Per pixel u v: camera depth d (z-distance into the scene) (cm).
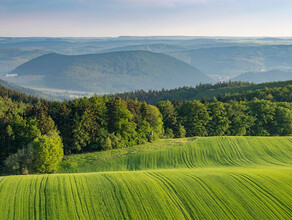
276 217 3341
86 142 6688
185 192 3788
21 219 3023
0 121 5812
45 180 3925
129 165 5719
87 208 3300
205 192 3812
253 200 3656
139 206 3416
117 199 3512
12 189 3591
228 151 6375
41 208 3219
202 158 6059
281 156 6181
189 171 4681
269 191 3862
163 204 3491
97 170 5425
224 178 4259
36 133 5691
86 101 6919
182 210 3416
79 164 5662
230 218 3309
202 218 3294
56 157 5238
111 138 6800
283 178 4269
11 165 4822
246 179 4225
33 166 4978
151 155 6119
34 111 6819
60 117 6625
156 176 4303
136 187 3819
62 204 3322
